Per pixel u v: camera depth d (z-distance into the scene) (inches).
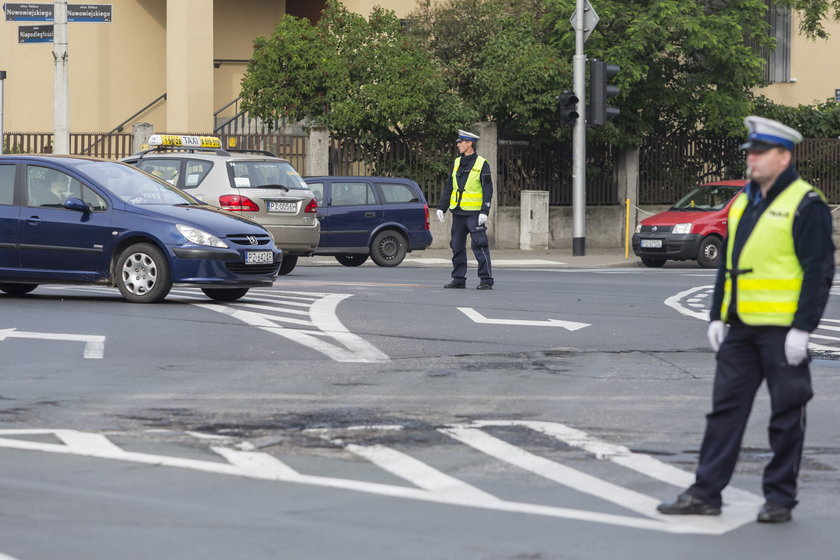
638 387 1026.1
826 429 871.1
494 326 1389.0
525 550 563.8
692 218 2741.1
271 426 841.5
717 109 3373.5
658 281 2148.1
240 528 593.6
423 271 2357.3
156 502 639.1
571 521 615.2
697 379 1070.4
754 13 3390.7
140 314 1430.9
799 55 4276.6
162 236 1540.4
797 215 621.3
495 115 3336.6
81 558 543.5
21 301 1576.0
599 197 3472.0
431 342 1259.8
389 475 705.6
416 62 3166.8
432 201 3250.5
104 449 761.6
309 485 679.1
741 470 740.7
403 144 3221.0
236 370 1076.5
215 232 1550.2
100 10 2529.5
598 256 3034.0
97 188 1582.2
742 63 3334.2
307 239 2117.4
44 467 713.6
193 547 561.6
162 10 3892.7
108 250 1556.3
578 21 2935.5
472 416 889.5
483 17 3331.7
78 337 1248.2
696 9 3267.7
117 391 968.9
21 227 1584.6
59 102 2546.8
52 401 925.2
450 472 716.7
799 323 619.8
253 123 3666.3
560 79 3221.0
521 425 858.1
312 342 1242.6
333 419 869.2
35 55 3659.0
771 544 584.1
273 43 3174.2
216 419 863.7
